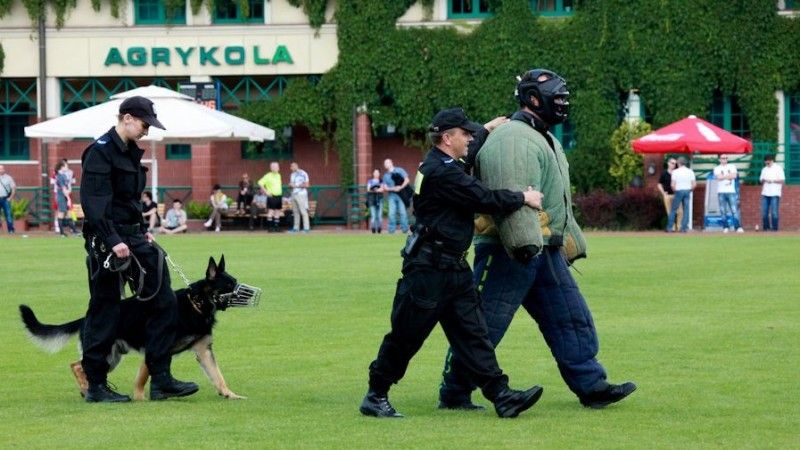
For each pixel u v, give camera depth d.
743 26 79.19
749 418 18.31
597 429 17.52
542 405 19.59
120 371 23.97
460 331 18.23
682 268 43.12
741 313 30.66
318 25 82.75
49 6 84.19
